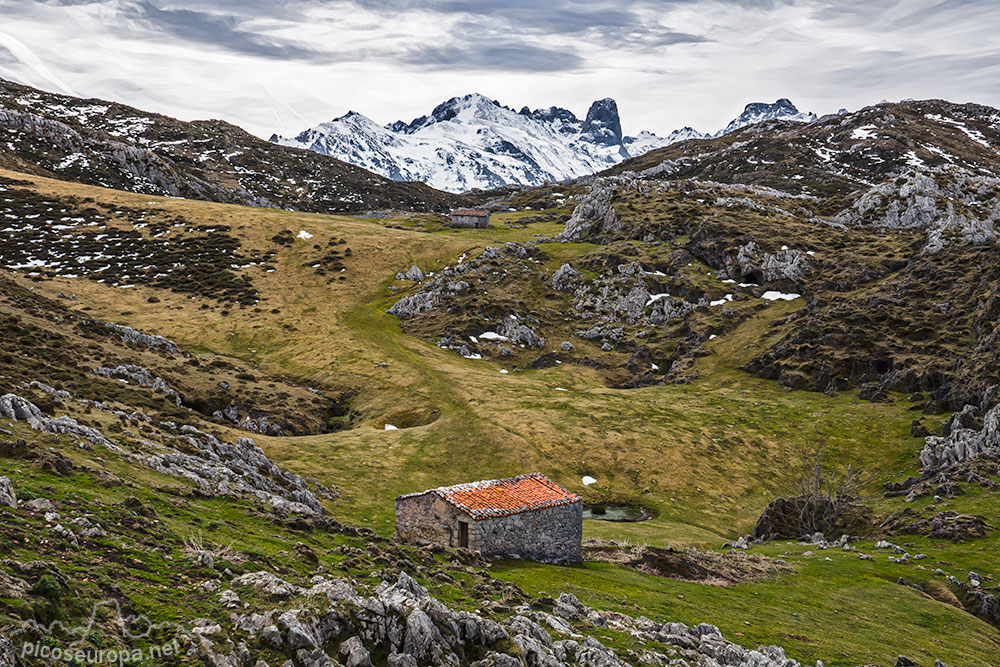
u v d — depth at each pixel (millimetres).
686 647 33625
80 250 167500
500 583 35438
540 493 50219
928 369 107750
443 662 24250
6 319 95750
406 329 143500
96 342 104562
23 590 19844
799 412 107938
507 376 125188
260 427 95062
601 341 143500
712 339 137125
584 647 28406
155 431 59781
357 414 107750
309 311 147875
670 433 100125
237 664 20484
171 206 196750
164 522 31109
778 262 154875
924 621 47469
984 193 185000
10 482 29188
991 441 83688
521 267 167875
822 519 74500
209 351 127625
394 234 193375
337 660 22688
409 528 48906
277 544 32719
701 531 75375
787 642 39531
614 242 180500
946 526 65125
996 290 119312
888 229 175000
